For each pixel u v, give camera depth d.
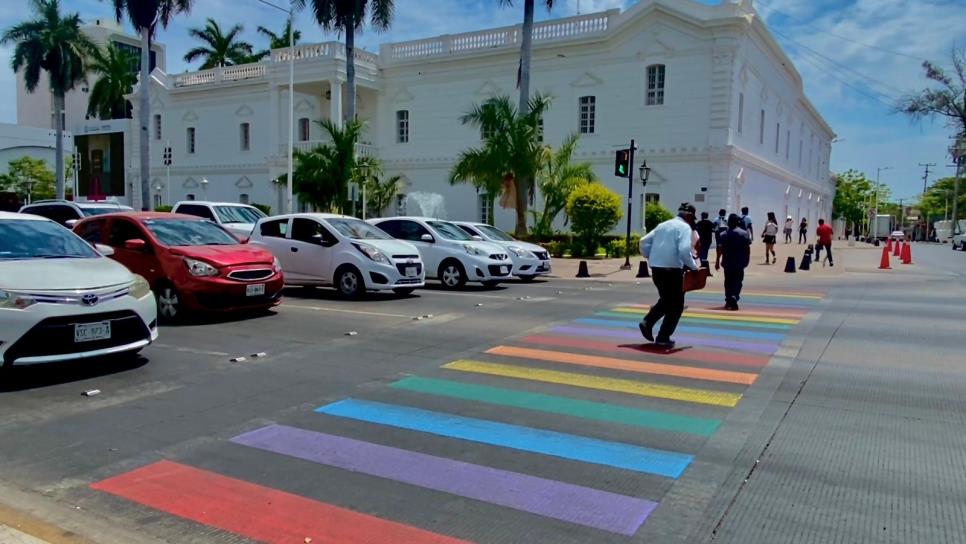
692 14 29.81
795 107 46.66
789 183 45.12
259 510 4.10
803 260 21.89
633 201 31.77
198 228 11.52
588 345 9.01
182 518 4.00
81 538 3.76
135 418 5.81
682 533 3.81
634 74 31.61
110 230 11.26
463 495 4.30
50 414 5.90
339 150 27.34
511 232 35.22
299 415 5.91
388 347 8.83
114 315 6.95
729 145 29.45
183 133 46.88
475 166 24.59
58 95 45.47
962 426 5.69
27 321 6.31
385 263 13.52
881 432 5.53
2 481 4.52
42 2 43.97
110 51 54.59
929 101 40.03
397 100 38.62
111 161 50.72
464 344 9.06
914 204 122.50
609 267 22.09
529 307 12.79
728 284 12.61
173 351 8.46
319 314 11.60
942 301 13.88
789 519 3.97
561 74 33.47
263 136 43.00
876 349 8.80
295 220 14.59
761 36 34.00
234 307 10.44
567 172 26.75
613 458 4.93
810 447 5.17
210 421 5.74
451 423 5.70
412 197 37.84
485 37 35.59
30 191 57.78
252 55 57.66
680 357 8.28
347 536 3.77
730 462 4.86
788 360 8.13
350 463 4.82
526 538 3.75
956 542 3.70
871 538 3.74
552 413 5.99
